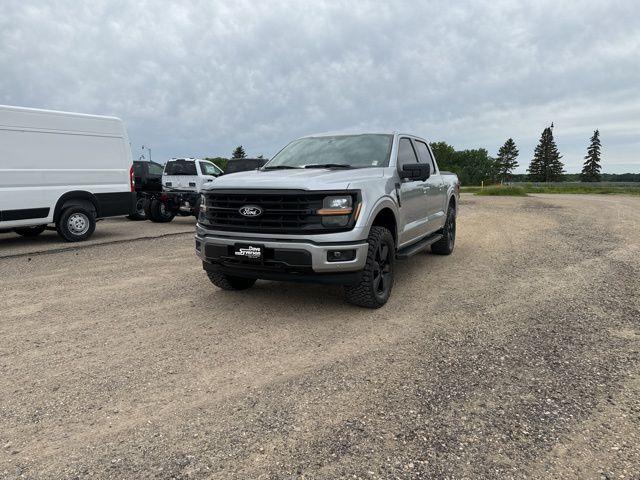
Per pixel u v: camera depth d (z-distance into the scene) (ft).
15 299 17.13
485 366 11.02
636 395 9.62
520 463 7.43
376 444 7.95
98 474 7.23
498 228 38.09
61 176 30.78
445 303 16.21
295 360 11.46
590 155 350.43
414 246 19.20
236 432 8.35
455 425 8.52
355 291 14.85
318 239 13.38
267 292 17.80
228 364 11.27
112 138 33.60
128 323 14.34
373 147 18.26
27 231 35.68
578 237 32.01
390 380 10.33
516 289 18.03
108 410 9.16
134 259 25.13
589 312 15.08
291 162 18.42
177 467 7.38
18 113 28.48
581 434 8.23
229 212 14.76
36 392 9.92
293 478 7.09
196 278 20.35
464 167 412.77
